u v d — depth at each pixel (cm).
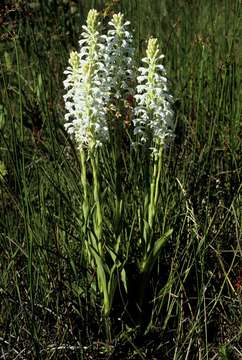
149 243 123
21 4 196
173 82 196
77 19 229
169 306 130
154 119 116
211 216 146
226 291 137
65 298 124
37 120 171
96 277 126
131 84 130
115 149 122
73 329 124
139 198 134
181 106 183
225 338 128
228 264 142
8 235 130
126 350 126
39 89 173
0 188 142
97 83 110
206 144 162
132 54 115
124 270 123
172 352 126
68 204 129
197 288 125
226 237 144
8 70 182
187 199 137
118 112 118
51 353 120
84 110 112
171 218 136
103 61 114
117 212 121
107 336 125
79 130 114
